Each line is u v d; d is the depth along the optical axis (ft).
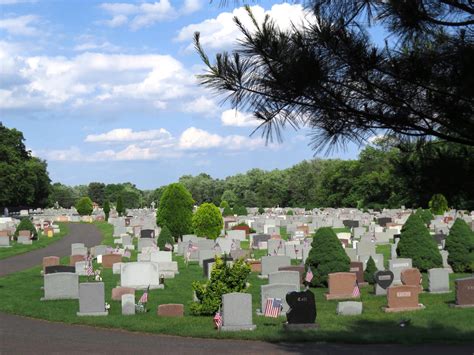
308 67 21.99
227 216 230.27
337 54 22.08
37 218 270.87
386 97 22.98
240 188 496.23
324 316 60.23
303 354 45.62
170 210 146.92
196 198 507.30
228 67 23.08
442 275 73.36
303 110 23.45
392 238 138.92
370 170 293.64
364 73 22.50
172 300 71.20
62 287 72.02
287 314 55.01
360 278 80.69
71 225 248.52
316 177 403.95
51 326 57.88
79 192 606.14
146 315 61.87
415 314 60.39
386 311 62.18
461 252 88.07
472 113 22.67
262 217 221.25
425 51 22.50
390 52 22.56
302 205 382.01
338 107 23.02
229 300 54.49
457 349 46.34
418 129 23.49
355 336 50.42
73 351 47.26
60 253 138.72
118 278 90.43
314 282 78.54
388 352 45.85
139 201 540.11
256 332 52.75
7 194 306.76
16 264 117.91
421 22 21.86
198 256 111.86
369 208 280.31
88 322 58.70
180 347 48.55
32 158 388.16
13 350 47.67
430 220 165.78
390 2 21.68
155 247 114.83
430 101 22.76
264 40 22.22
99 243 162.81
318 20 22.25
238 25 22.61
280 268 81.25
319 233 79.92
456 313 60.18
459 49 21.56
